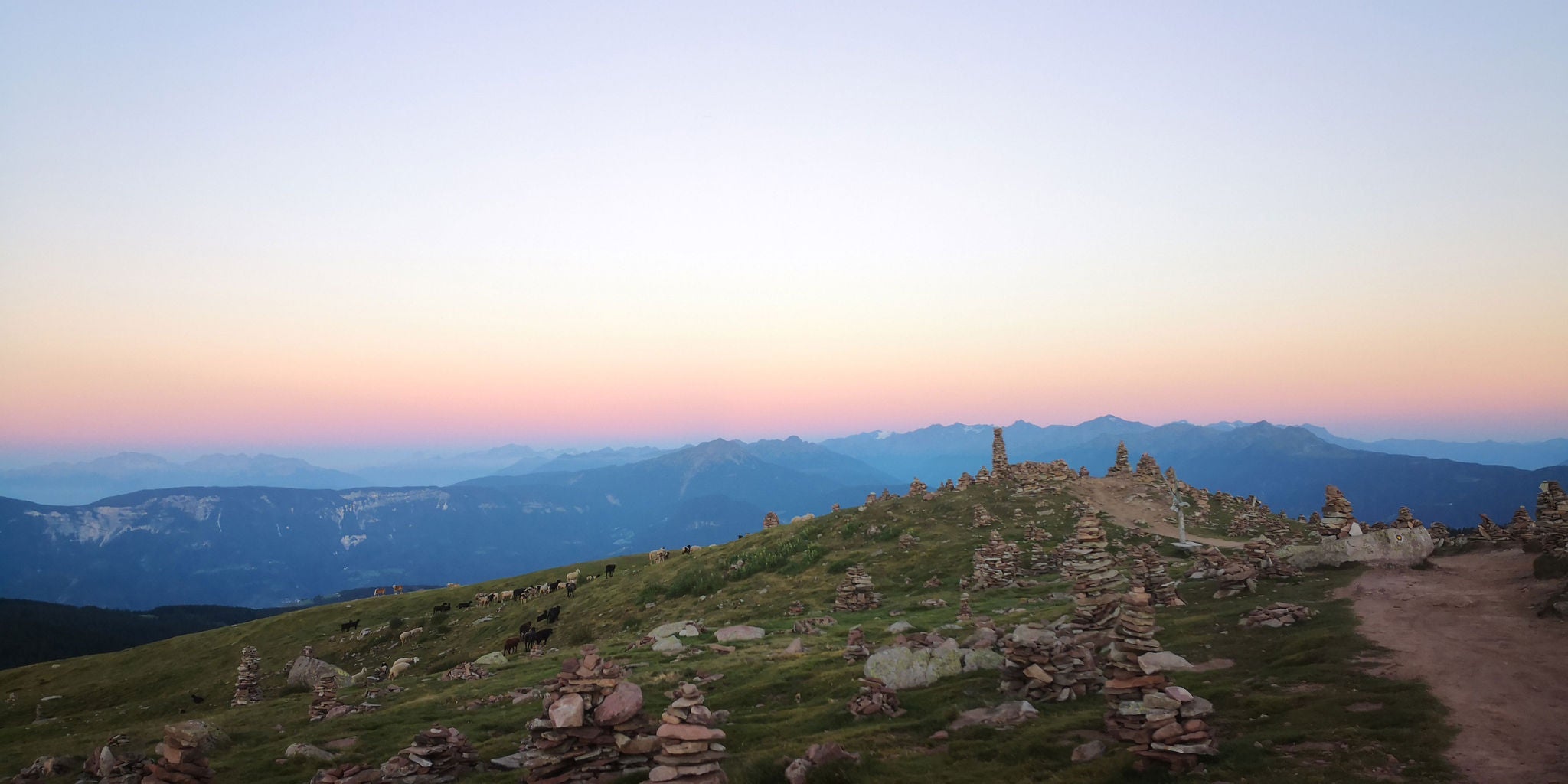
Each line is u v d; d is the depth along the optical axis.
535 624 95.06
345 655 99.50
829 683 40.50
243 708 59.75
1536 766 19.17
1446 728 21.95
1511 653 27.22
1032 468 120.31
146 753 44.69
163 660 104.88
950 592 75.06
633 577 108.00
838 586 83.31
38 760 43.62
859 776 25.39
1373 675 27.06
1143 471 122.81
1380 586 40.06
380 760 36.47
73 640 192.12
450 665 86.25
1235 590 46.59
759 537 114.81
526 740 35.31
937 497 113.12
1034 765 24.50
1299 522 100.94
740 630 63.19
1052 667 32.59
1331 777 20.09
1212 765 22.20
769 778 26.47
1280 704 25.84
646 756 27.25
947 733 29.06
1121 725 25.42
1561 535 42.84
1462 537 54.72
